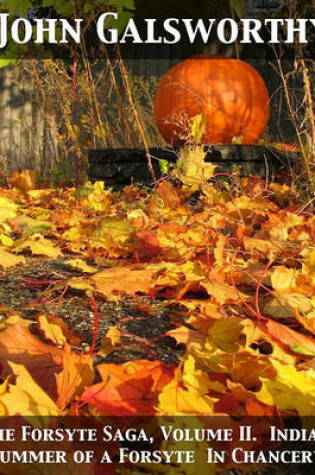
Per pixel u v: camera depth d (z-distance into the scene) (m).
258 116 1.95
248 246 0.93
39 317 0.54
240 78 1.90
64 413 0.37
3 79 3.21
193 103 1.87
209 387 0.43
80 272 0.88
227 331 0.56
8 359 0.48
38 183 2.38
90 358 0.45
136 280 0.71
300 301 0.65
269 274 0.78
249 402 0.42
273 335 0.55
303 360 0.54
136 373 0.43
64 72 2.32
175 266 0.78
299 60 1.46
